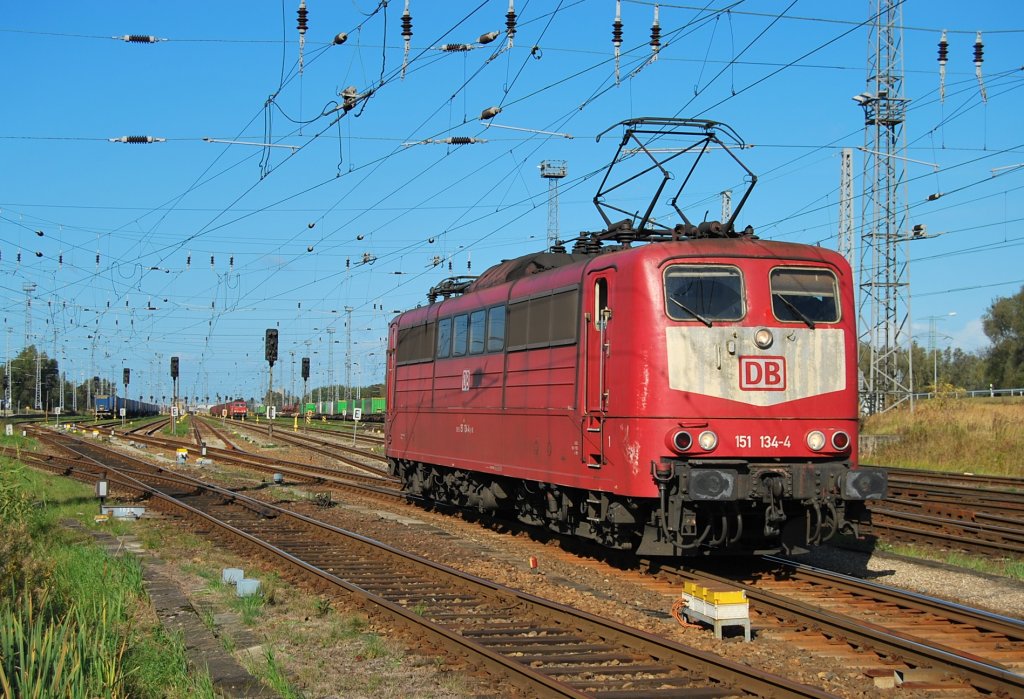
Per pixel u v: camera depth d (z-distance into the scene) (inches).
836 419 489.4
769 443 476.7
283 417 4749.0
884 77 1525.6
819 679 320.2
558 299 569.3
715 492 452.1
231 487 1010.1
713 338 478.3
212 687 294.7
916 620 398.3
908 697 302.7
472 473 722.2
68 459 1346.0
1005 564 537.6
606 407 506.9
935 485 888.9
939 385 1791.3
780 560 538.9
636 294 484.7
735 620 370.0
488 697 302.8
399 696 303.6
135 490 917.2
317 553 585.6
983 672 305.9
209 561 554.9
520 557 581.3
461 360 722.8
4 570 397.4
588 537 563.5
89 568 456.1
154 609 414.6
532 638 369.4
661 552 491.8
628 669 325.4
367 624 398.0
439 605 434.9
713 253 487.8
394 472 924.6
